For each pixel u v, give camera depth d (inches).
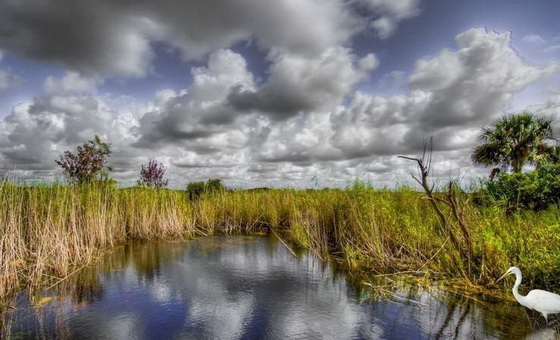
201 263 365.4
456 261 284.7
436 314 221.0
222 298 258.5
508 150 689.6
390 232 356.5
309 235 441.4
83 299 254.8
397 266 319.6
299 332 201.2
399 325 207.2
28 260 324.8
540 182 397.4
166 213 557.0
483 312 221.6
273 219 599.5
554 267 235.9
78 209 402.3
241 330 204.2
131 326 209.3
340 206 439.5
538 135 671.1
